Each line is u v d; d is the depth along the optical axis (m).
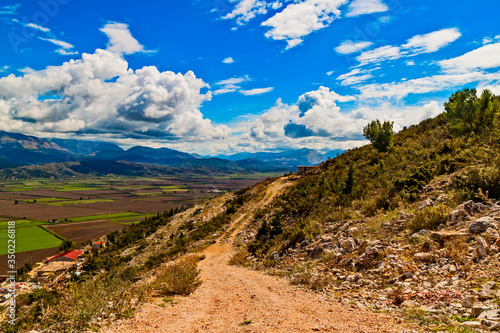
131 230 69.88
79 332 6.02
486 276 7.07
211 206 54.28
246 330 6.35
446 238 9.95
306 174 53.19
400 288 7.93
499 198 11.68
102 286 7.64
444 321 5.51
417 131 38.53
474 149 18.64
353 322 6.23
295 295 9.69
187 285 10.91
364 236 13.91
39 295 13.30
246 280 13.55
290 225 25.75
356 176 28.62
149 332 6.20
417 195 16.42
